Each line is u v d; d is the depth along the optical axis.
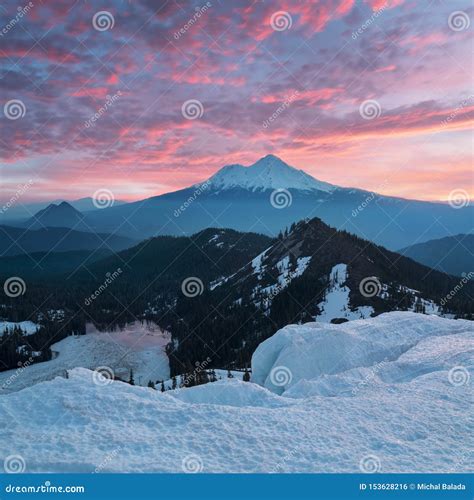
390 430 15.63
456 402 18.64
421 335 37.03
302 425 15.86
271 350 36.00
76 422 15.58
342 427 15.77
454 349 29.94
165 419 16.09
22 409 16.34
